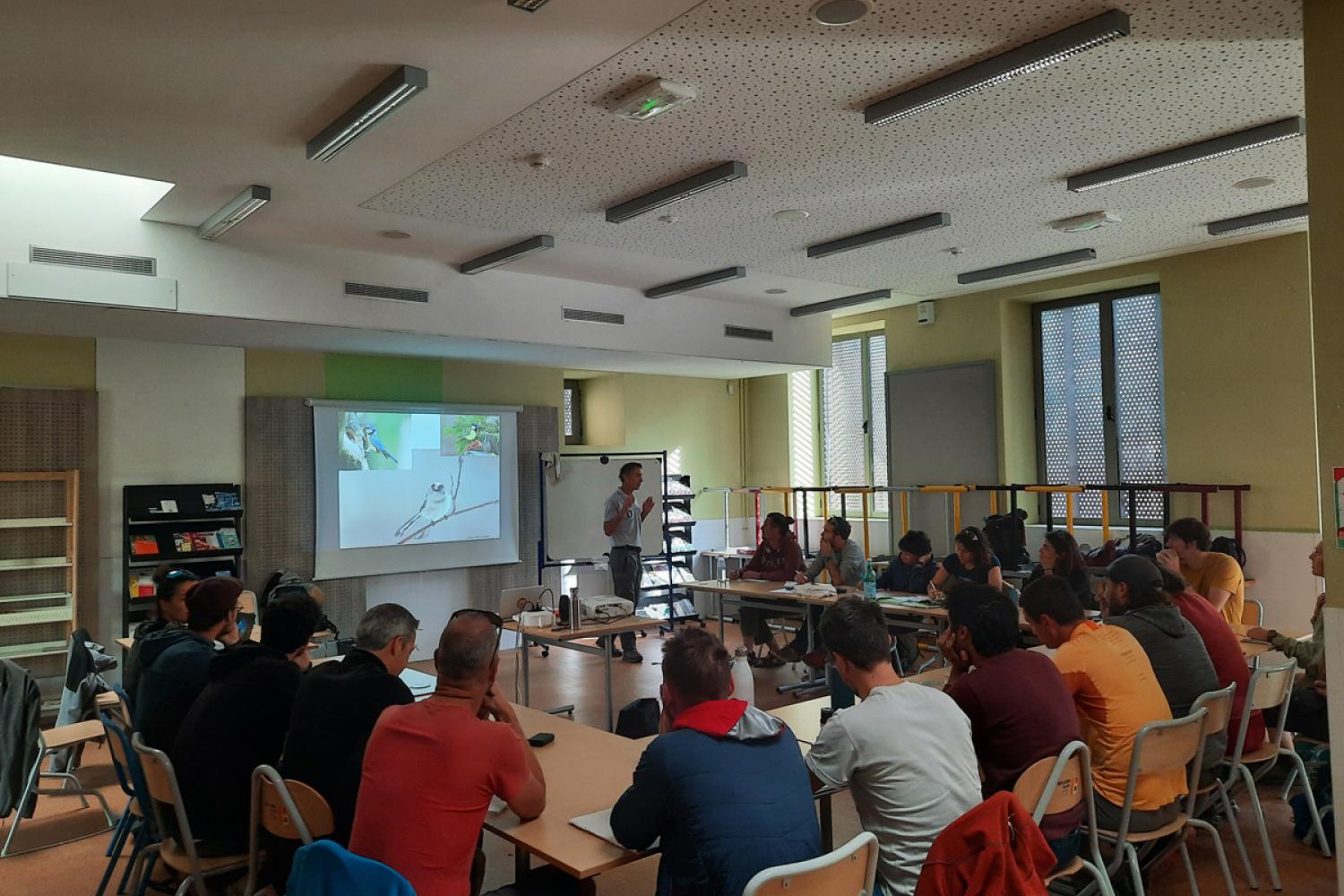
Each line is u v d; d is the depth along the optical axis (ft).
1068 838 8.30
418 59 10.44
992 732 8.25
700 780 6.48
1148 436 23.99
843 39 10.05
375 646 8.84
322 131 12.44
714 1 9.21
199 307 17.75
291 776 8.41
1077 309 25.55
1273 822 12.69
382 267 20.33
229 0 9.04
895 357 28.89
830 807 9.32
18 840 13.01
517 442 27.86
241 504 22.59
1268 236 20.61
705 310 26.53
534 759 7.71
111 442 21.20
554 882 7.91
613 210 16.22
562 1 9.17
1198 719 9.20
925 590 20.35
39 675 19.89
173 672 10.48
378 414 25.13
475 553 26.76
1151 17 9.59
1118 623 10.59
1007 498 25.48
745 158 13.83
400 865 6.72
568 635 16.48
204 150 13.25
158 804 9.28
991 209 17.11
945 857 5.74
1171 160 13.82
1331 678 8.97
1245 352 21.27
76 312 17.40
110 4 9.07
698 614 32.17
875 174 14.73
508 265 21.76
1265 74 11.06
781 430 33.30
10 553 19.92
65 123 12.12
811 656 19.40
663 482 28.63
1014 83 11.16
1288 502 20.66
